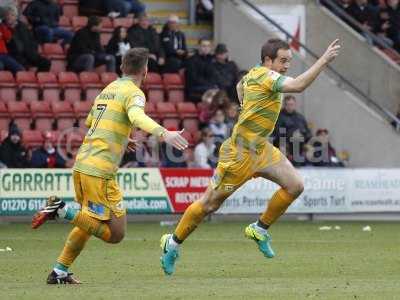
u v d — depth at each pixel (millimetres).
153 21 67312
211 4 67312
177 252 30203
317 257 36219
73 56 60156
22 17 62938
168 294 25438
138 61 27578
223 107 57875
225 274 30844
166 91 61469
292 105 57781
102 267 32875
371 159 62469
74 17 63312
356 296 25125
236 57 64750
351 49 65375
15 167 53594
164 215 54656
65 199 52656
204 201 30328
